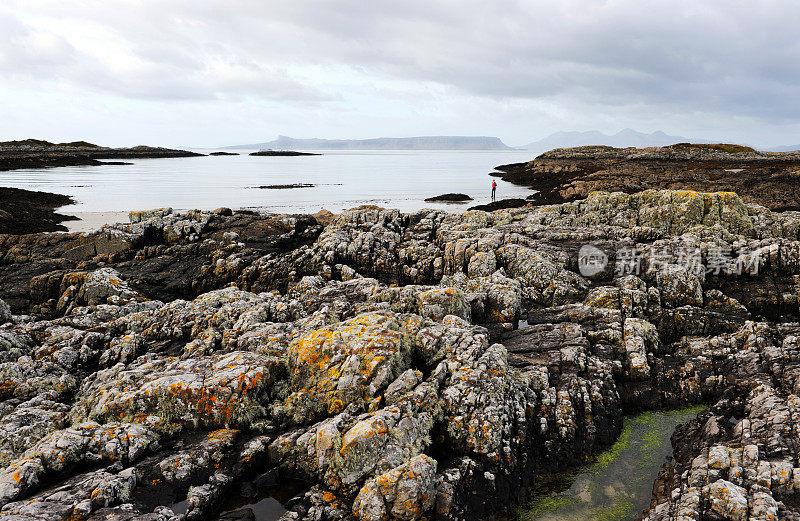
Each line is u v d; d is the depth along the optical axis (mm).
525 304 24250
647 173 79438
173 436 13625
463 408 14023
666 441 16172
